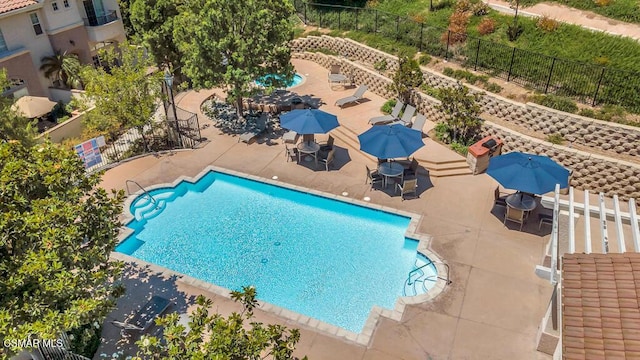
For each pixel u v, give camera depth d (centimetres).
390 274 1695
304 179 2233
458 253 1722
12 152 1236
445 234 1825
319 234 1914
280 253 1812
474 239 1794
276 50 2536
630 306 936
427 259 1716
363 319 1516
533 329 1402
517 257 1695
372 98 2984
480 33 2847
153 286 1603
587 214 1402
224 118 2852
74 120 2841
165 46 3262
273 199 2147
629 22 2681
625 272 1016
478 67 2650
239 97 2667
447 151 2328
